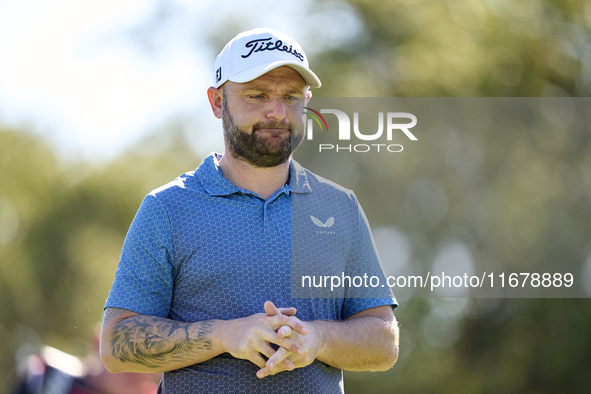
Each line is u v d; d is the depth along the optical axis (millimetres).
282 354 6715
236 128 7570
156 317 7129
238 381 7094
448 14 31250
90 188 36688
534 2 29922
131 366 7090
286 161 7812
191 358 6953
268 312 6812
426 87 29906
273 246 7410
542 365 28094
